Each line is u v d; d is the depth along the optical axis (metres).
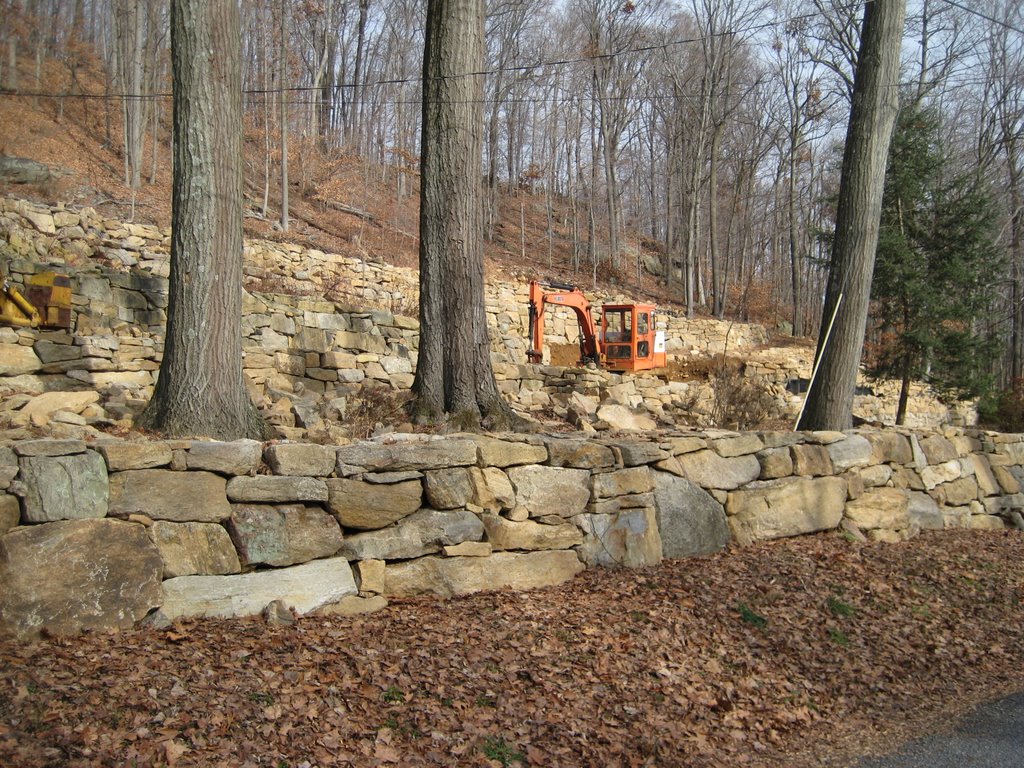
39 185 16.64
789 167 35.12
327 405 8.36
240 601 4.67
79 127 23.25
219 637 4.33
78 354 9.18
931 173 17.84
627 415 11.05
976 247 17.73
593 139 31.70
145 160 23.06
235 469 4.86
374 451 5.39
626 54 29.98
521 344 17.05
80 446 4.36
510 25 29.92
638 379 14.87
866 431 9.18
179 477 4.66
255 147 26.78
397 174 28.73
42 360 8.88
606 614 5.52
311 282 16.75
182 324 5.99
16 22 18.39
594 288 27.95
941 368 18.25
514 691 4.36
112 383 9.27
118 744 3.27
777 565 6.95
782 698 4.97
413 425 7.67
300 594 4.87
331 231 23.34
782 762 4.27
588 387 13.99
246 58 26.98
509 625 5.11
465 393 7.91
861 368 20.50
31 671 3.64
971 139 28.22
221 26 6.04
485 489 5.85
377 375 11.89
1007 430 22.34
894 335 19.08
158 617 4.36
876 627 6.21
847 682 5.32
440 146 7.86
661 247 37.03
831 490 8.20
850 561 7.38
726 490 7.45
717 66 28.91
